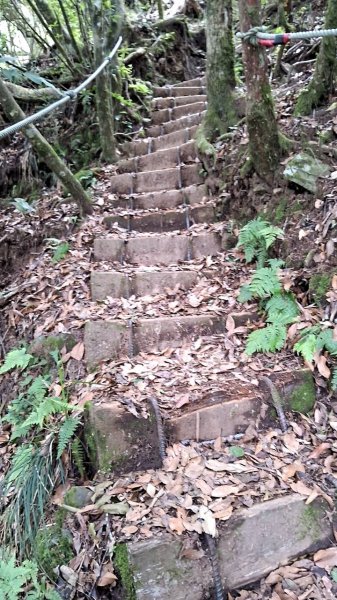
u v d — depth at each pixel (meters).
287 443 2.03
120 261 3.36
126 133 5.45
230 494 1.78
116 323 2.59
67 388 2.32
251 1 2.86
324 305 2.48
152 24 7.07
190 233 3.47
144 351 2.58
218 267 3.15
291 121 3.46
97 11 4.50
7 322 3.10
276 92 4.20
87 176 4.60
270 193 3.22
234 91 4.22
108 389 2.20
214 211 3.64
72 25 5.67
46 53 6.04
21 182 5.14
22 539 1.91
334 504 1.81
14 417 2.39
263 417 2.12
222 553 1.64
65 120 5.39
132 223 3.74
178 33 7.19
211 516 1.69
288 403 2.17
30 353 2.67
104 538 1.67
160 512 1.71
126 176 4.33
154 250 3.38
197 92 6.17
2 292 3.45
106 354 2.52
